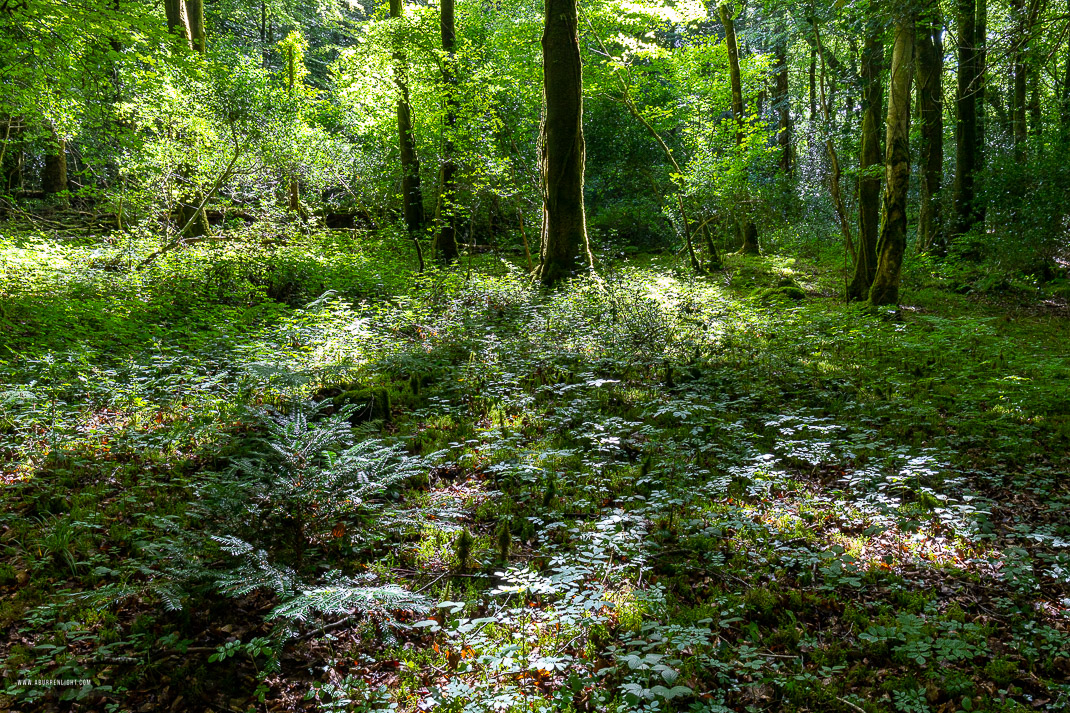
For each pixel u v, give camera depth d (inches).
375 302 483.8
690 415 281.9
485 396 303.4
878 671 139.9
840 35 595.2
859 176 560.7
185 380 299.7
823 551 184.4
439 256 682.8
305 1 1375.5
